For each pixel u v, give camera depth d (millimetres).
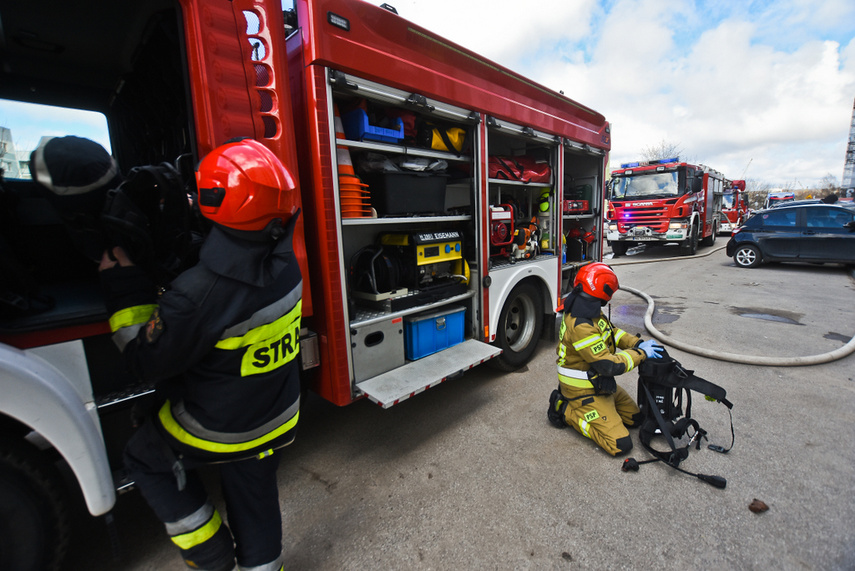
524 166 3943
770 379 3627
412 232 2938
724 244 16297
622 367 2482
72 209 1160
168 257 1462
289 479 2441
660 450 2631
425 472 2465
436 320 3039
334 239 2258
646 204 12117
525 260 3990
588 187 5152
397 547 1918
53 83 2719
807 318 5457
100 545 1986
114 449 1708
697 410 3117
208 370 1216
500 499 2215
